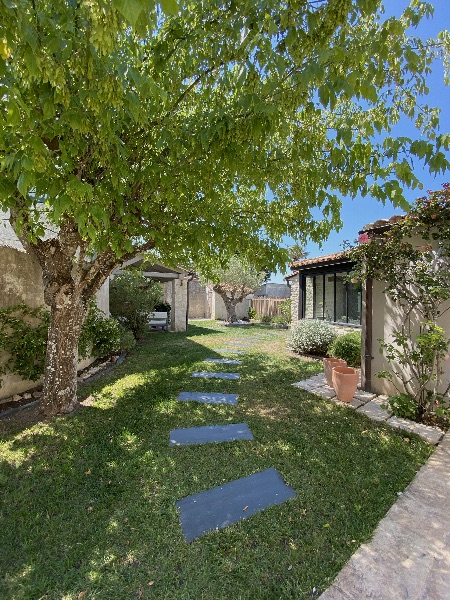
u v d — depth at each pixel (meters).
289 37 1.94
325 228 4.21
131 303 10.33
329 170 2.65
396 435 3.57
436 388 4.02
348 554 1.92
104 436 3.47
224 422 3.86
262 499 2.43
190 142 2.55
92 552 1.94
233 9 2.09
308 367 6.85
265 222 4.37
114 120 2.24
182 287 13.76
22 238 3.80
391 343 4.80
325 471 2.82
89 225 1.93
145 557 1.90
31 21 1.46
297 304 10.86
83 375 5.96
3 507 2.34
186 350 8.80
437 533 2.08
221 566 1.84
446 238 3.86
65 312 4.13
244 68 2.02
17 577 1.76
